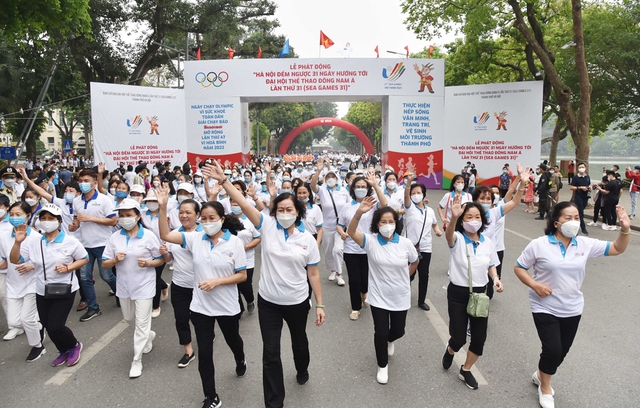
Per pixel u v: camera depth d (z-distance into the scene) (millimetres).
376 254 4223
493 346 5086
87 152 43406
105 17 23656
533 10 19141
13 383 4359
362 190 6230
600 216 15070
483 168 22188
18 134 33969
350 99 23156
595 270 8453
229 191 3910
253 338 5395
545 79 23391
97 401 4012
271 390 3686
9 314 4914
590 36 23109
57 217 4664
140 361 4504
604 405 3873
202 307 3906
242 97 21875
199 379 4418
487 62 22875
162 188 4219
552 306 3824
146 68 27594
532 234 12242
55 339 4598
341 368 4594
